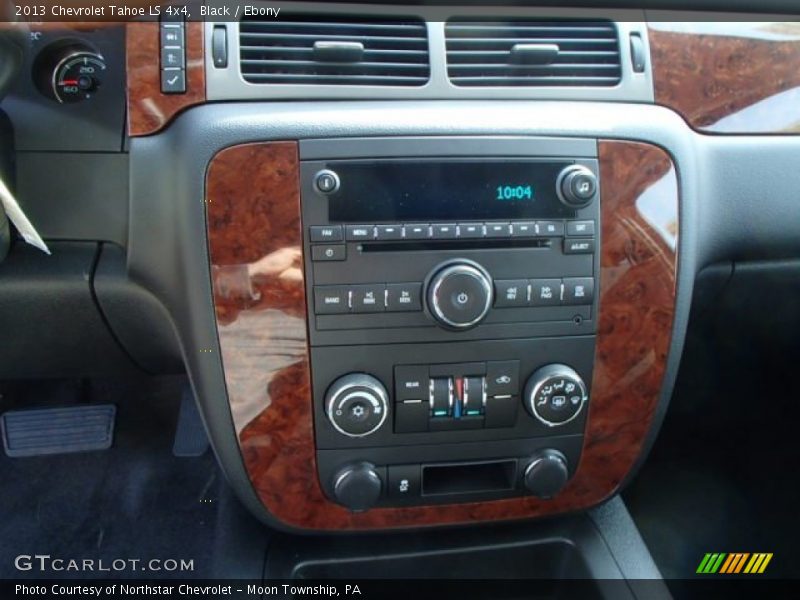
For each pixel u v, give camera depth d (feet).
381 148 2.60
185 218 2.67
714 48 2.97
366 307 2.67
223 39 2.65
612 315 2.88
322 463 2.95
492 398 2.85
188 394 4.92
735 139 3.17
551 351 2.85
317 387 2.80
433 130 2.62
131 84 2.69
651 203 2.81
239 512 3.90
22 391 5.06
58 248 3.33
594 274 2.80
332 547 3.46
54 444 4.67
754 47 3.01
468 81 2.75
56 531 4.05
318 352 2.74
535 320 2.79
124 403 5.03
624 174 2.77
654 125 2.79
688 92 2.99
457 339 2.76
